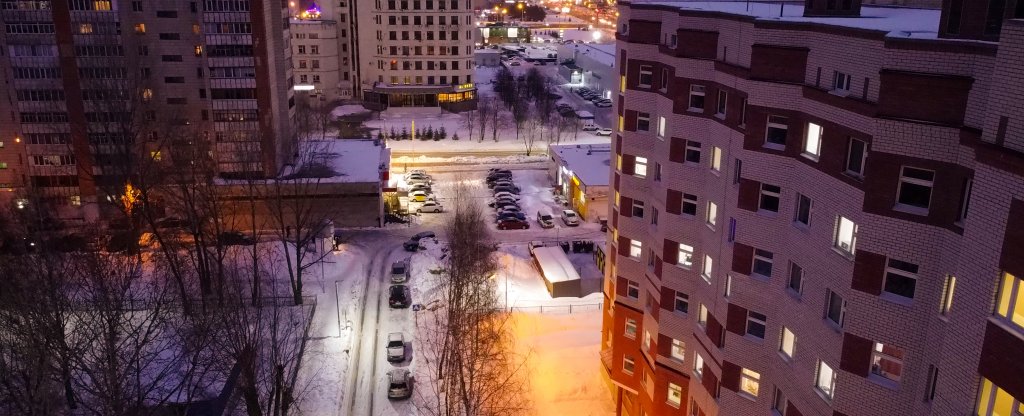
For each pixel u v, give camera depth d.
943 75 20.00
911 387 22.53
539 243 77.69
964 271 18.31
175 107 79.12
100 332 38.97
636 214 42.12
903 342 22.42
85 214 78.88
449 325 48.22
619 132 44.78
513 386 48.75
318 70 151.00
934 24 27.23
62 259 47.22
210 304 50.75
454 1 141.88
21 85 76.00
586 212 85.69
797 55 26.31
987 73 19.02
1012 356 16.62
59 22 74.38
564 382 50.06
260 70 78.81
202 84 78.88
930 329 21.62
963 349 18.36
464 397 42.44
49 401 31.97
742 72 29.62
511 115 144.50
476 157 116.81
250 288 62.12
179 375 44.31
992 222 17.23
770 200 28.58
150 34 76.88
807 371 26.41
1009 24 16.48
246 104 79.44
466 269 52.09
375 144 100.94
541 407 47.34
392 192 89.00
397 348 53.66
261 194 74.56
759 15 31.30
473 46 147.50
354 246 76.75
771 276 28.92
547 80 176.88
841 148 24.02
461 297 50.31
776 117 27.73
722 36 32.22
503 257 71.88
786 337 28.47
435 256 73.62
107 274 50.09
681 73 34.56
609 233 47.41
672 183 35.97
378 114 144.38
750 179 28.84
